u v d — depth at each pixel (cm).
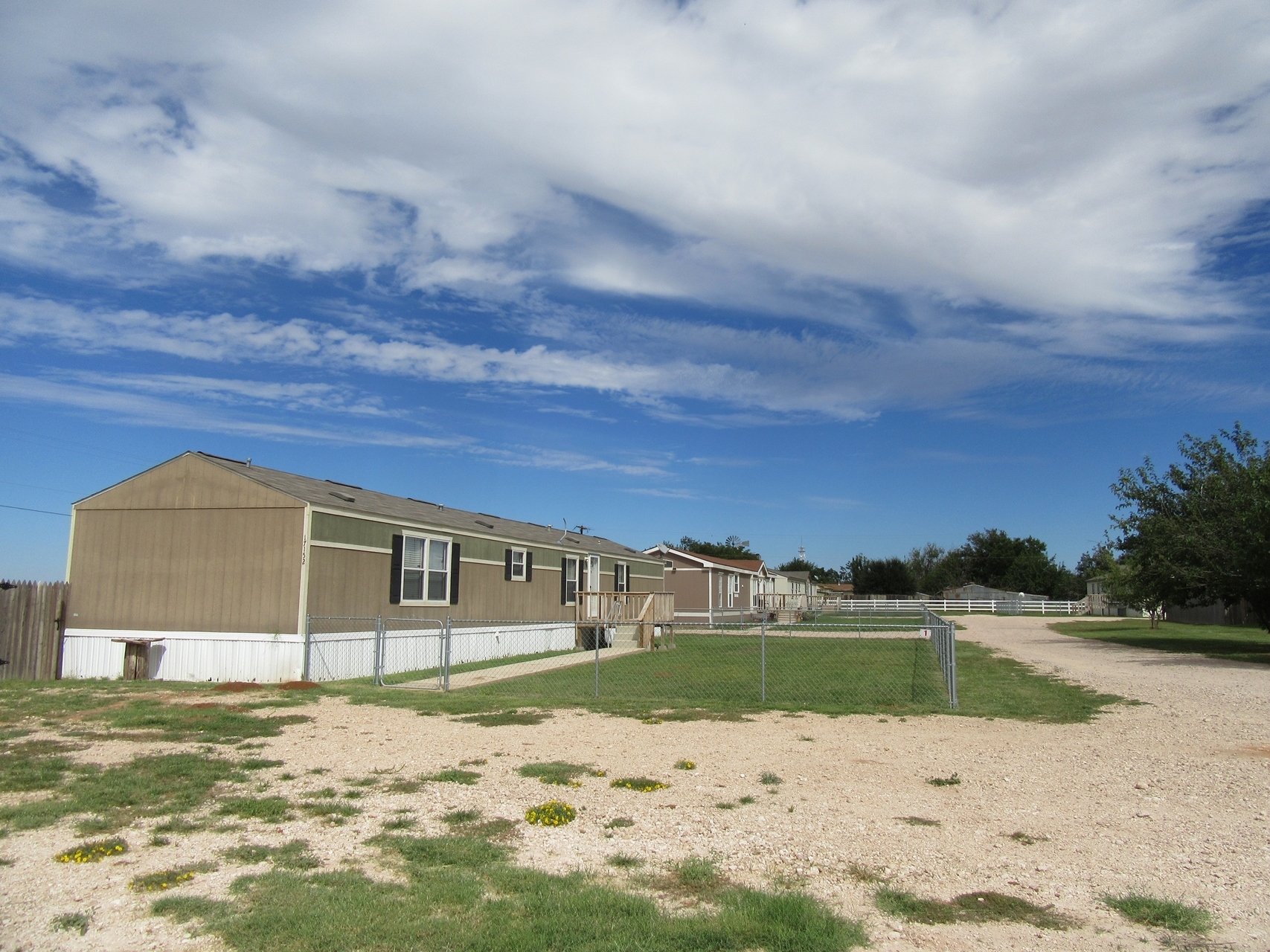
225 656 1460
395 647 1689
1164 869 507
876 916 441
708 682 1494
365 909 447
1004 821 610
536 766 785
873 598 6269
